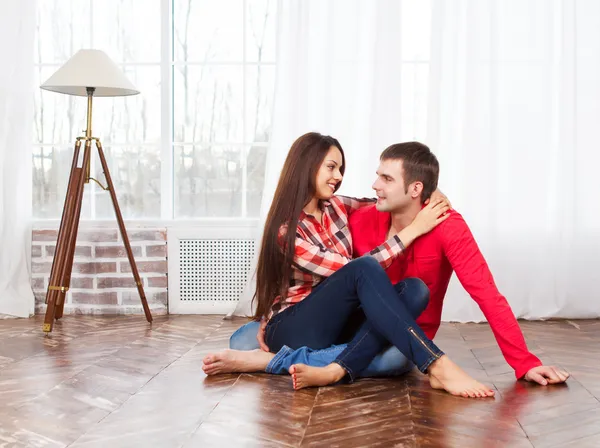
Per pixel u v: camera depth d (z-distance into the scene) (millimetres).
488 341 3361
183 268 4273
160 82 4344
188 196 4371
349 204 2748
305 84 4051
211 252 4270
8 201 4145
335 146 2570
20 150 4164
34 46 4238
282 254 2553
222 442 1883
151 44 4344
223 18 4344
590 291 4066
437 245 2510
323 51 4078
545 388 2420
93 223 4266
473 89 3988
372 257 2406
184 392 2385
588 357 2977
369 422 2049
